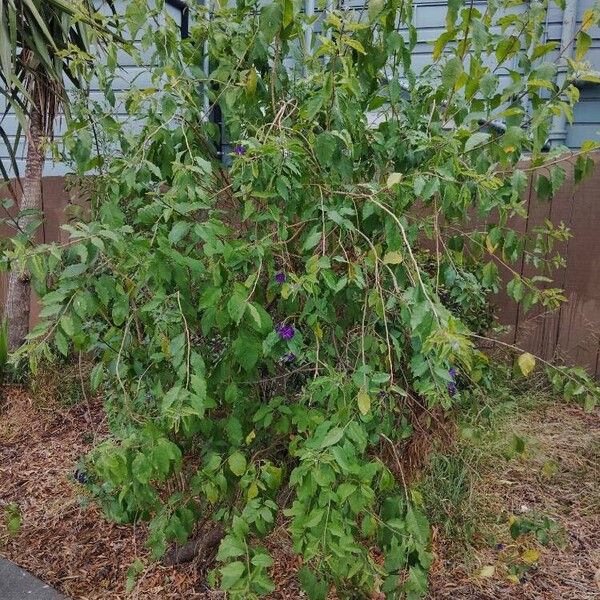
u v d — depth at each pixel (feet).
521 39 5.47
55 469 7.77
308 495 3.41
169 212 3.75
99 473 3.98
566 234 6.06
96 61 5.76
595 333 9.71
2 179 11.55
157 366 4.74
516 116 4.57
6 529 6.49
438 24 11.58
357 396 3.60
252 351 3.97
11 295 10.02
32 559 6.00
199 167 4.34
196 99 4.98
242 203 4.84
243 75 4.73
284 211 4.39
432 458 6.54
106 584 5.63
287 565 5.69
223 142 5.65
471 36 4.43
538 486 7.20
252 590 3.50
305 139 4.11
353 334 4.67
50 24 8.89
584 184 9.39
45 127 9.54
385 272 4.24
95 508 6.84
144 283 4.02
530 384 9.73
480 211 4.19
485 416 6.51
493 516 6.60
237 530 3.71
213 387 4.63
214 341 4.88
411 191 4.19
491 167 4.21
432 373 3.62
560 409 9.23
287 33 4.40
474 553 6.00
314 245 3.95
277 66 4.80
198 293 4.53
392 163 4.79
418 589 3.59
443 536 6.20
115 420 5.57
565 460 7.70
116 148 6.82
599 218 9.42
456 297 6.09
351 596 4.15
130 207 4.98
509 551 6.02
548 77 4.30
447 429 6.15
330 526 3.33
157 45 5.15
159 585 5.59
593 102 12.60
